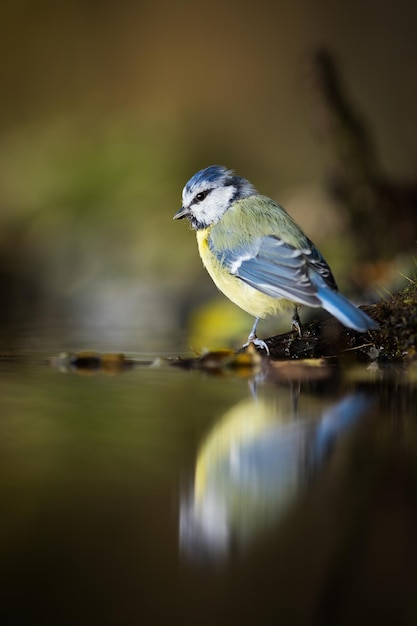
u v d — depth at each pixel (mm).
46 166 24062
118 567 5289
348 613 4777
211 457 6977
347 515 5723
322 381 9594
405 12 25500
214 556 5367
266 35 26344
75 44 26984
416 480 6289
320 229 18203
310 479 6363
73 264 21031
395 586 4953
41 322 15500
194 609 4777
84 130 25219
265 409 8367
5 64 27156
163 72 26625
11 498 6168
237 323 14273
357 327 9188
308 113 17562
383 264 14938
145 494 6227
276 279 10242
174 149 24344
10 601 4914
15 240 22328
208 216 11273
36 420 8188
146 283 19734
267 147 24906
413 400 8586
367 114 24391
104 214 22672
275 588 5016
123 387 9555
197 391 9273
